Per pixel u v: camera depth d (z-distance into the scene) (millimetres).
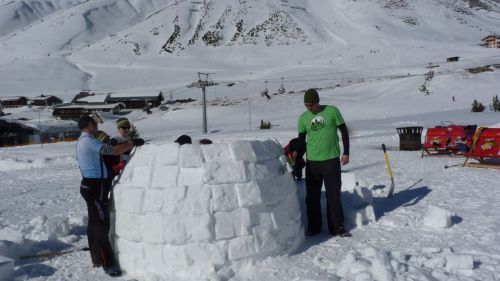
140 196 4078
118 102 97875
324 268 3957
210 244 3859
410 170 9492
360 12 192250
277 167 4430
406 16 185625
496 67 70812
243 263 3947
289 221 4352
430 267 3883
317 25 185625
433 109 44562
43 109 97000
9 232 5219
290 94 75062
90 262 4484
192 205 3891
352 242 4629
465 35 171750
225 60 162500
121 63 166250
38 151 26812
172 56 172250
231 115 57531
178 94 106250
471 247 4316
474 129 11727
